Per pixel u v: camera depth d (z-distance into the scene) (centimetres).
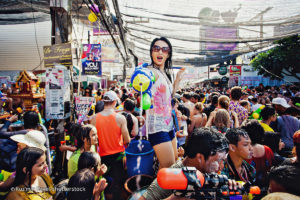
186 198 80
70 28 297
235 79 1697
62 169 288
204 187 79
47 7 433
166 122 169
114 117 250
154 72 175
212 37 512
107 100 254
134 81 146
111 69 1609
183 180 74
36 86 346
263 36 495
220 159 95
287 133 310
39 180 155
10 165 212
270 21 401
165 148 160
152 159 260
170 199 82
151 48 184
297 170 94
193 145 100
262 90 1050
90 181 138
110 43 1027
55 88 270
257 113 407
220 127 284
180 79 203
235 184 82
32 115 234
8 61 929
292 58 1098
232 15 390
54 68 268
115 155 246
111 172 243
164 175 74
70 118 302
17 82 312
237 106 384
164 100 171
